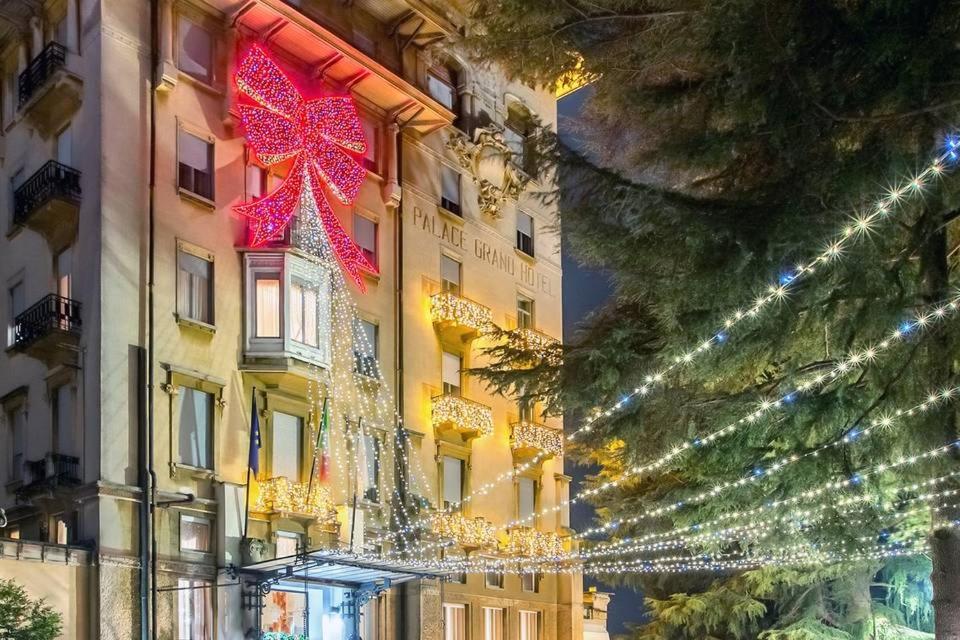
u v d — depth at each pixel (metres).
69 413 26.23
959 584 18.06
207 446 27.69
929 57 14.95
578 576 40.97
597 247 18.30
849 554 22.03
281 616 29.02
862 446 19.06
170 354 27.08
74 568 24.30
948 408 17.77
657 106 19.41
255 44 30.20
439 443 35.31
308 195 31.11
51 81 27.14
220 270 28.78
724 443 19.42
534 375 20.97
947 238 19.67
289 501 28.56
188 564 26.42
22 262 28.73
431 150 36.84
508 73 21.83
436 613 33.62
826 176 15.94
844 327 17.42
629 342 19.38
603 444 22.31
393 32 35.50
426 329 35.53
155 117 27.73
